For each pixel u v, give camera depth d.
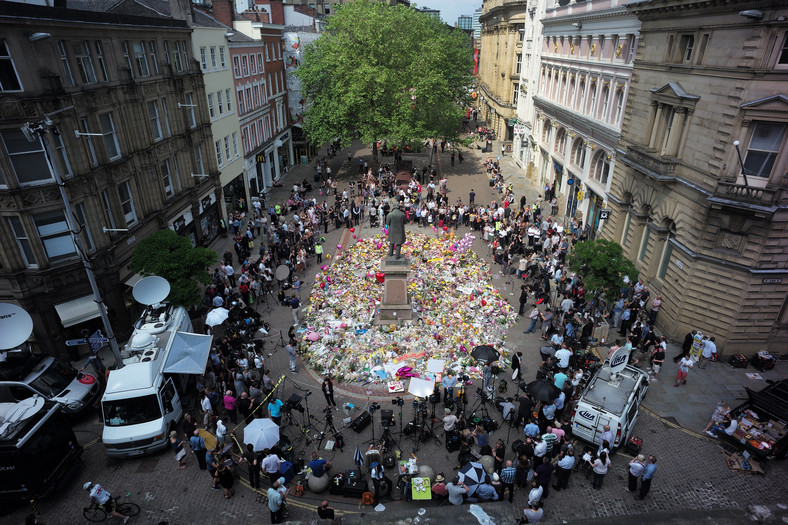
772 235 18.94
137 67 25.53
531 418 17.22
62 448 15.27
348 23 47.22
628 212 27.61
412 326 23.70
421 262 30.33
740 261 19.86
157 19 27.38
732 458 16.02
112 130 23.53
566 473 14.80
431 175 48.97
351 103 44.94
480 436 16.19
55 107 19.44
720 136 19.56
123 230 22.69
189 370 17.97
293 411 18.89
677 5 21.77
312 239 32.91
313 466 14.97
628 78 27.56
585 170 34.72
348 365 21.31
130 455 16.53
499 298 26.44
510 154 62.16
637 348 21.22
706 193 20.11
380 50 46.22
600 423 15.70
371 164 57.59
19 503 14.83
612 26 30.09
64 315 21.27
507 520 10.91
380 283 27.48
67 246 21.06
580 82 36.38
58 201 20.08
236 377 18.70
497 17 67.44
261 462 15.55
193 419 18.36
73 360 22.25
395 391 19.73
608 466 14.75
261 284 27.56
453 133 53.81
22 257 20.12
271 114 49.97
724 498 14.67
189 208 31.36
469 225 37.66
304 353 22.42
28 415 14.52
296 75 49.53
